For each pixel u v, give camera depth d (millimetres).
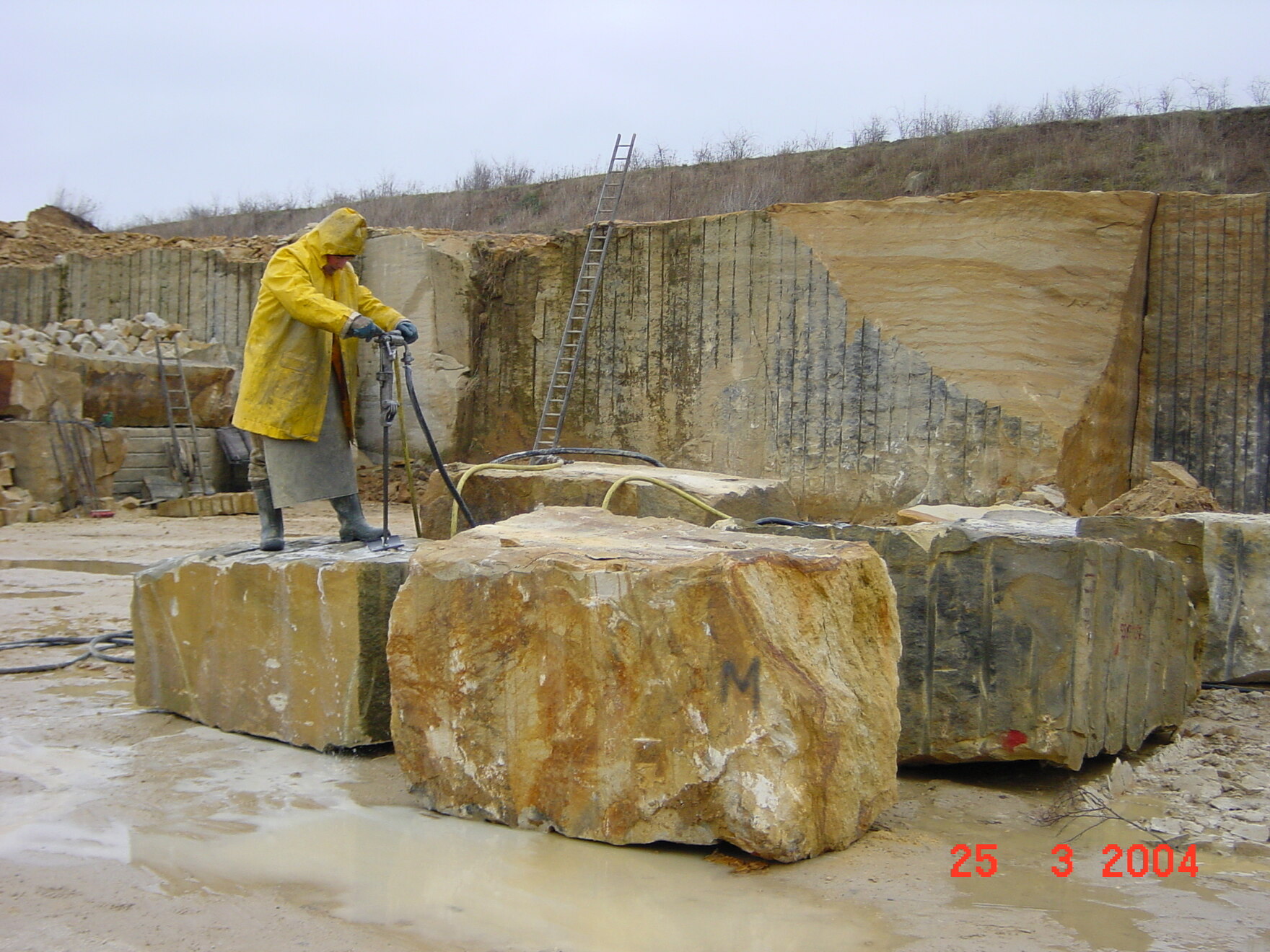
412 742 4734
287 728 5621
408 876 4027
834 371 17422
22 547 13586
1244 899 3949
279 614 5637
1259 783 5355
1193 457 16047
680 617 4109
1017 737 5125
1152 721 5816
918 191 24828
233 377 20828
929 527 5430
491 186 33156
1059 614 5086
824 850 4207
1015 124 26641
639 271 19484
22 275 24391
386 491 5980
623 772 4234
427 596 4660
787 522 6402
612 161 21062
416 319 20484
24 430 17094
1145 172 23188
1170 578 6023
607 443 19688
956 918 3697
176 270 23016
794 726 4008
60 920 3635
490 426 21172
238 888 3934
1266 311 15609
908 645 5297
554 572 4359
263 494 6035
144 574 6234
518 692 4465
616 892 3873
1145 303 16406
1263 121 23922
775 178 27000
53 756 5469
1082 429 15766
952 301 16703
